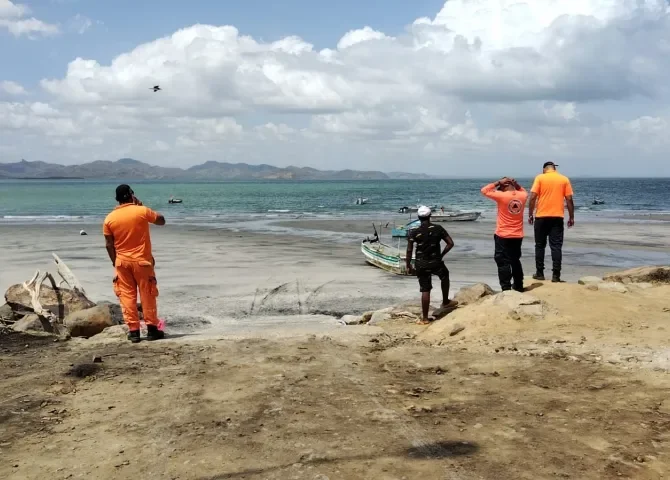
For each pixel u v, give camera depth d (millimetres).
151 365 6730
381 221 42188
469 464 3877
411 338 8141
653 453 3955
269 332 8945
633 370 5793
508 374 5934
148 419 4914
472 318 8078
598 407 4871
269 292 15344
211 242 27734
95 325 9555
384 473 3779
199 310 13180
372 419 4781
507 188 8938
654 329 7199
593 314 7863
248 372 6324
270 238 29953
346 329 9141
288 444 4297
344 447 4215
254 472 3848
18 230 33156
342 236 31391
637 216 47875
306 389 5652
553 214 9336
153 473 3889
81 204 66812
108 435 4582
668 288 9570
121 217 8172
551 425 4520
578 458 3920
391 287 16109
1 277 17172
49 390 5781
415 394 5422
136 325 8289
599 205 66938
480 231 34375
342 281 17062
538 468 3785
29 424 4855
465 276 17953
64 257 21672
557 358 6379
